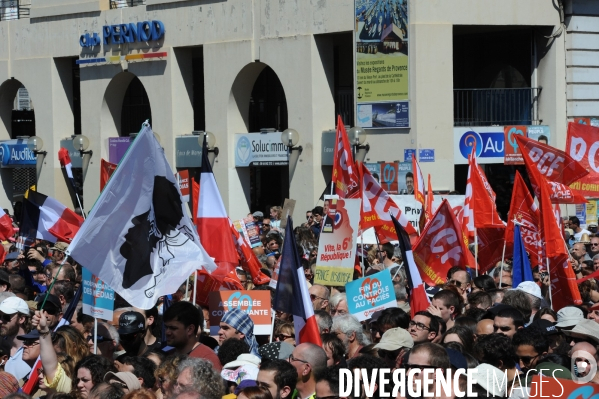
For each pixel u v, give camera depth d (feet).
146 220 41.27
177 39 137.08
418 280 50.29
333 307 49.96
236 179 134.00
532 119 121.08
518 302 48.49
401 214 63.26
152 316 44.96
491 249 65.41
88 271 41.83
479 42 126.31
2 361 44.78
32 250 66.49
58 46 152.97
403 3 114.21
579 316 43.83
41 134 156.97
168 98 138.21
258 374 33.09
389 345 39.34
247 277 58.80
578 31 119.55
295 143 122.72
